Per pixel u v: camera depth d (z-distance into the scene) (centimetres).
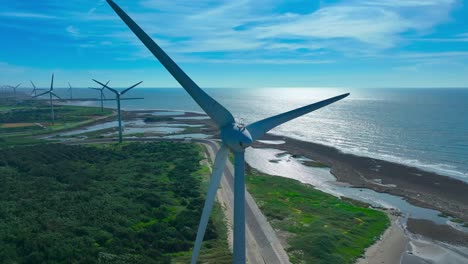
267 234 4388
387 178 7338
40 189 5553
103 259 3350
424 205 5888
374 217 5241
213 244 4034
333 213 5284
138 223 4459
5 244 3438
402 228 4966
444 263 4075
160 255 3638
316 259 3800
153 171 7475
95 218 4359
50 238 3594
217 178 2414
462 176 7300
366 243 4397
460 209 5694
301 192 6331
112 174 7050
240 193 2325
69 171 6888
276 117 2706
